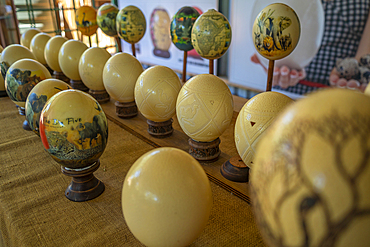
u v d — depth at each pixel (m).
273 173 0.30
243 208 0.64
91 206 0.65
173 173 0.43
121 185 0.73
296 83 1.95
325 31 1.71
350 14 1.58
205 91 0.72
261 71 2.11
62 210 0.64
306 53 1.83
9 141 0.97
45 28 2.46
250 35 2.08
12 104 1.33
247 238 0.56
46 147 0.62
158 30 2.99
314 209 0.27
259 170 0.33
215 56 1.12
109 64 1.04
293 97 2.00
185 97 0.74
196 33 1.08
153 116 0.91
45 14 2.43
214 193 0.70
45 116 0.60
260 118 0.61
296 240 0.29
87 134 0.60
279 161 0.30
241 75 2.28
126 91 1.05
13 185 0.74
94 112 0.62
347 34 1.63
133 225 0.44
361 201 0.25
